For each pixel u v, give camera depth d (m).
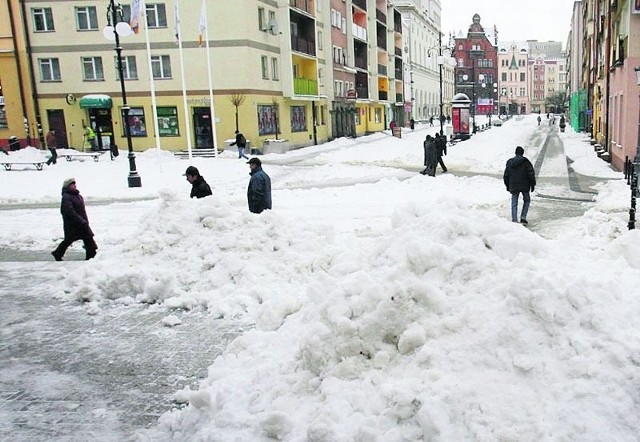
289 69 40.62
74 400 5.41
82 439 4.71
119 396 5.46
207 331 6.99
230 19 35.78
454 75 124.12
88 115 37.84
